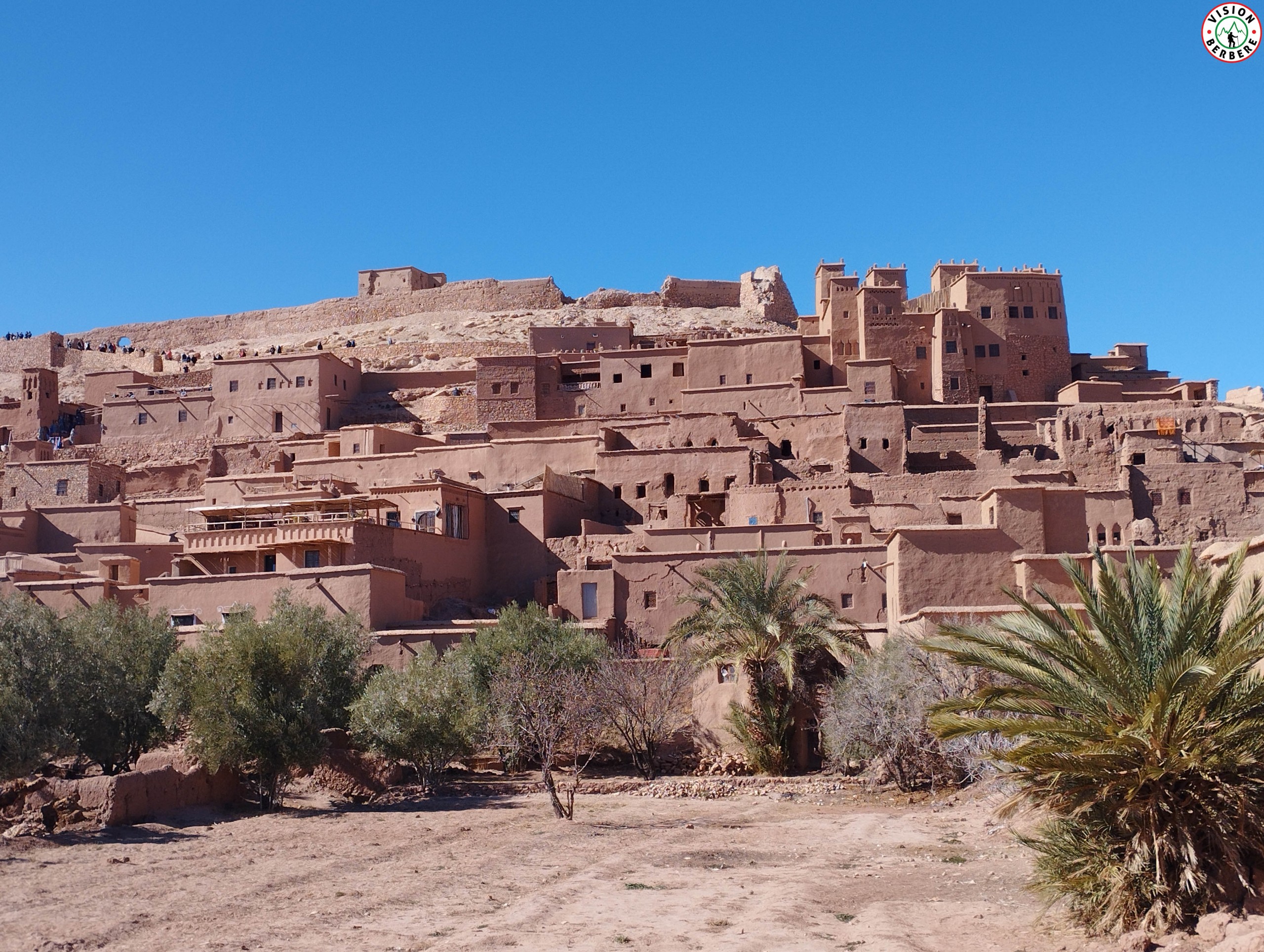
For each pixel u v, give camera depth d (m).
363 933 17.16
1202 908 15.11
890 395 68.06
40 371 86.88
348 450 70.19
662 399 74.56
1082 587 17.06
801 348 73.50
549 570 53.81
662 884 20.95
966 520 52.50
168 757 30.78
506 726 34.09
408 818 29.55
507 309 109.88
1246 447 60.09
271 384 79.00
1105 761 15.34
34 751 27.20
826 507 54.53
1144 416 61.34
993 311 77.69
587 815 30.17
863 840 25.14
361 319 114.88
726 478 59.38
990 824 24.59
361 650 36.12
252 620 32.28
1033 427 65.50
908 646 31.36
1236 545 20.81
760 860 23.34
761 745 36.28
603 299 109.50
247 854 23.75
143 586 45.41
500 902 19.44
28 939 16.45
